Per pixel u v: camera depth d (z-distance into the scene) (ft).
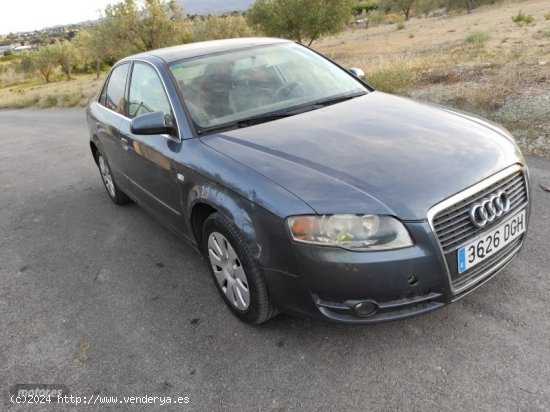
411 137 9.72
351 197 8.09
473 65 30.99
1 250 16.24
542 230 12.46
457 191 8.25
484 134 9.86
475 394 7.94
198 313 11.14
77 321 11.51
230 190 9.32
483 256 8.63
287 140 10.10
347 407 8.05
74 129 39.99
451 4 111.65
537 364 8.34
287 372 8.98
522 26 57.52
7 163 30.12
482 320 9.55
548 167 16.28
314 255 8.06
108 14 81.66
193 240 11.73
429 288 8.11
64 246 15.85
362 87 13.42
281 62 13.52
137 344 10.36
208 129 11.23
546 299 9.91
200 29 89.04
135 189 15.06
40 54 155.74
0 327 11.66
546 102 20.86
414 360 8.82
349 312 8.23
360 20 138.51
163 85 12.30
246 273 9.44
